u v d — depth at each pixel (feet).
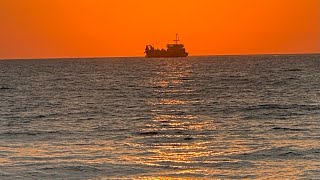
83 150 146.61
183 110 252.62
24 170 120.98
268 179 112.57
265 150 142.51
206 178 114.52
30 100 310.04
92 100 306.96
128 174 118.21
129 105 277.23
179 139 166.91
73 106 273.13
